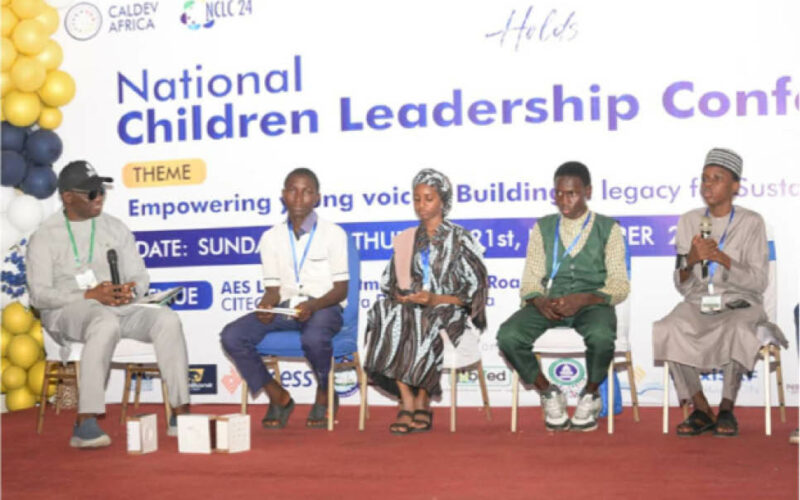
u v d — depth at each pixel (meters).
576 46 6.59
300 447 5.10
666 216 6.52
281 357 6.18
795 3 6.39
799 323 5.44
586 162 6.59
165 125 7.12
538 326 5.56
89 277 5.78
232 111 7.02
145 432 4.99
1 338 6.92
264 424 5.82
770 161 6.43
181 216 7.10
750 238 5.50
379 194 6.82
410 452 4.89
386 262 6.80
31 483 4.28
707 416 5.34
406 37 6.78
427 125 6.76
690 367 5.36
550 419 5.55
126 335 5.71
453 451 4.90
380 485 4.07
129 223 7.18
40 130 7.08
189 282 7.08
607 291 5.59
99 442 5.21
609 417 5.45
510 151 6.67
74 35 7.21
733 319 5.25
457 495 3.85
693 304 5.49
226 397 7.04
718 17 6.46
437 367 5.52
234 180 7.02
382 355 5.54
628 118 6.55
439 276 5.69
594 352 5.42
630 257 6.43
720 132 6.47
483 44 6.69
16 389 7.00
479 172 6.70
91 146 7.21
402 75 6.79
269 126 6.96
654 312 6.54
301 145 6.92
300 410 6.68
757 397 6.45
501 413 6.41
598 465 4.45
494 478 4.18
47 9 7.02
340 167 6.87
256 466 4.56
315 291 5.95
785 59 6.41
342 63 6.86
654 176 6.53
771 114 6.43
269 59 6.96
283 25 6.94
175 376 5.54
